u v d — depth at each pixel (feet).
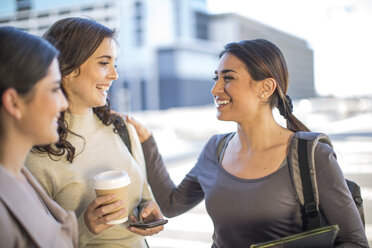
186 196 5.61
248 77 4.57
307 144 4.33
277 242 3.48
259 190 4.39
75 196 4.50
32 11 119.44
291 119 4.91
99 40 4.47
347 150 29.17
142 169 5.38
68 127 4.70
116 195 3.86
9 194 2.93
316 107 87.66
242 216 4.46
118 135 5.24
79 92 4.60
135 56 136.36
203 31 158.10
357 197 4.54
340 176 4.20
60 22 4.58
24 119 3.02
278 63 4.64
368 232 11.94
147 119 75.20
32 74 2.94
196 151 32.32
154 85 135.54
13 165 3.12
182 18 140.97
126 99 116.37
